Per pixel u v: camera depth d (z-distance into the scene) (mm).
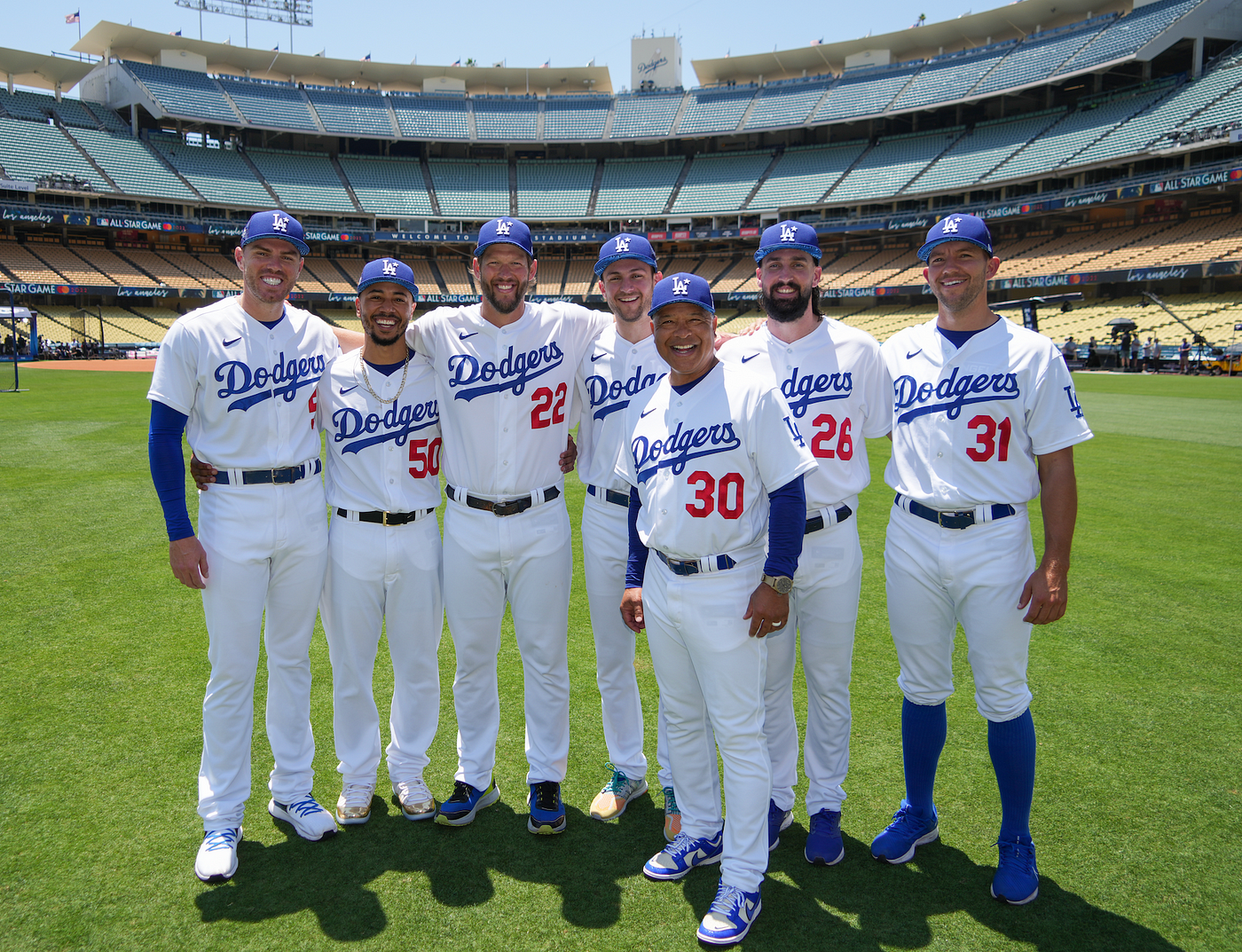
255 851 3008
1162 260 32531
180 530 2928
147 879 2785
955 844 3049
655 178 47531
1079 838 3025
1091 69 36656
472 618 3305
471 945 2506
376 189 45688
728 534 2650
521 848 3043
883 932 2582
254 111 44000
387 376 3248
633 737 3416
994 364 2826
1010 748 2791
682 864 2869
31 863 2840
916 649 2975
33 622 5016
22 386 21016
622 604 3014
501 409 3217
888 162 43250
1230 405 17875
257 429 3055
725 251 47906
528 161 48719
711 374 2719
